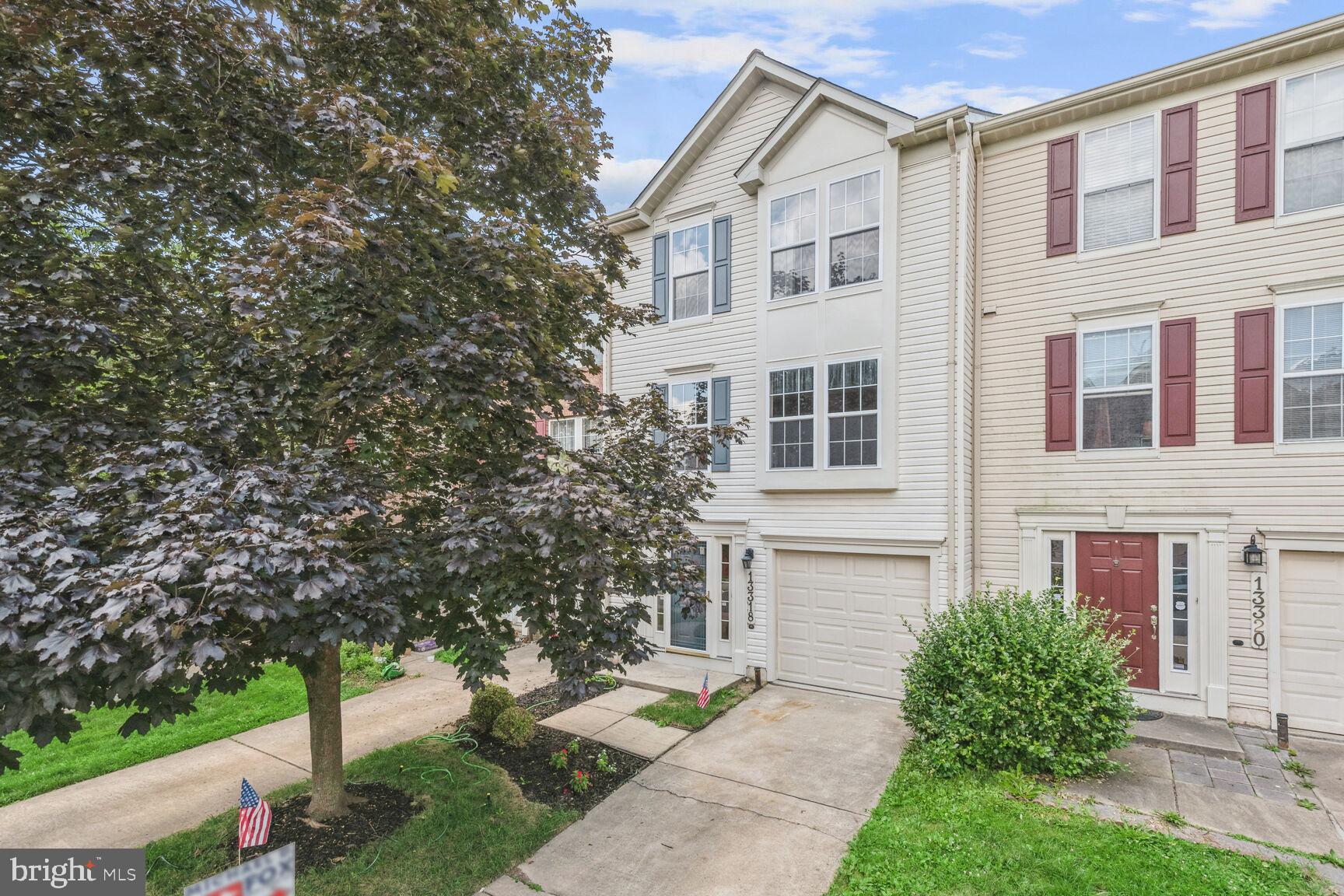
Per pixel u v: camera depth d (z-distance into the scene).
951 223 8.53
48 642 2.77
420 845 4.91
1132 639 8.14
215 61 4.35
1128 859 4.57
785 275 9.78
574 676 4.70
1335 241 7.25
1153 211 8.24
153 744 6.97
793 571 9.70
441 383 4.59
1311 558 7.34
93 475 3.44
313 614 3.82
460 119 5.39
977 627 6.73
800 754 6.87
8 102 3.81
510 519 4.59
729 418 10.41
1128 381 8.33
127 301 4.01
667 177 11.09
